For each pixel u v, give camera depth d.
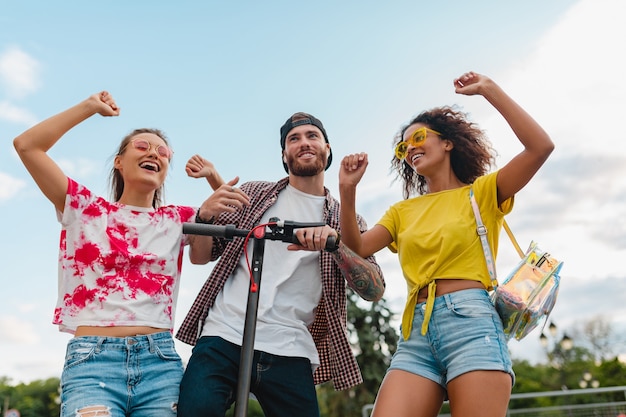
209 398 2.26
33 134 2.28
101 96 2.47
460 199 2.46
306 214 2.86
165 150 2.64
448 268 2.28
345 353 2.66
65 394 2.10
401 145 2.71
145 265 2.39
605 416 8.54
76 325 2.23
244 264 2.69
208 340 2.48
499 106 2.30
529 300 2.16
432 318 2.22
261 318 2.52
